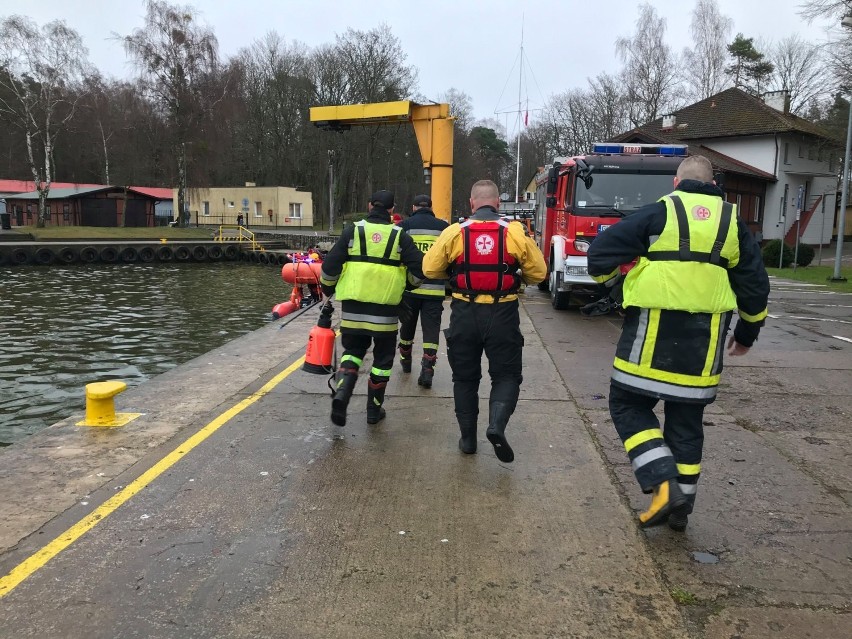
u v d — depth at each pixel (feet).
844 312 38.88
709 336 9.93
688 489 10.37
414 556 10.05
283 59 231.91
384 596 9.00
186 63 176.35
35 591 9.02
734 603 8.86
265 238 162.30
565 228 37.70
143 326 55.31
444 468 13.57
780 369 23.00
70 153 227.20
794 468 13.66
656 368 10.02
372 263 15.31
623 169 35.91
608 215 35.50
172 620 8.42
